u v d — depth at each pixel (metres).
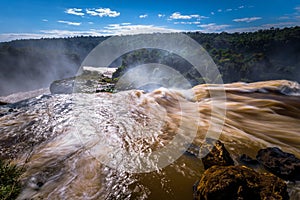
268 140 8.49
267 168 6.15
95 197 4.79
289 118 11.35
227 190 4.19
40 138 7.71
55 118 9.77
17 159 6.24
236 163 6.48
